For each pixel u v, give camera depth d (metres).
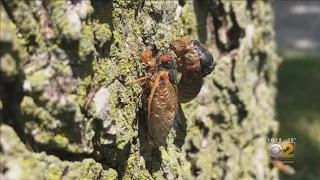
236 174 0.35
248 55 0.37
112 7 0.24
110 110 0.23
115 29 0.25
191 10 0.32
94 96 0.23
